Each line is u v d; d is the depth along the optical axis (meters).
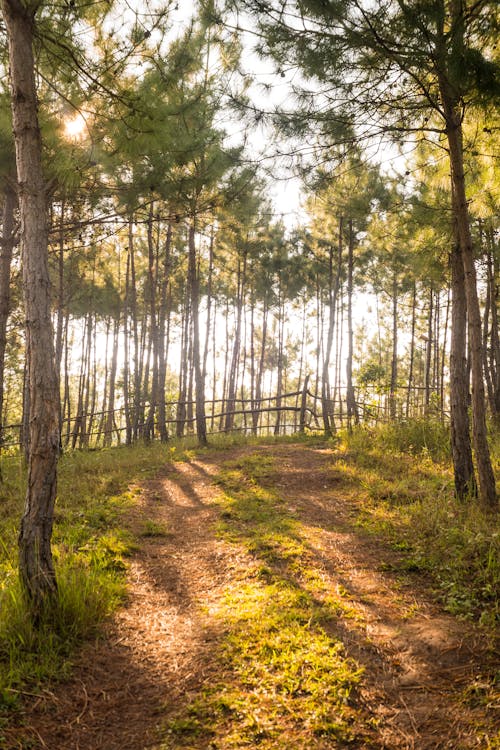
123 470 11.30
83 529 7.01
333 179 7.58
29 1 4.58
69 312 23.31
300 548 6.25
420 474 9.59
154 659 4.04
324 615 4.53
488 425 12.86
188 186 9.38
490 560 5.30
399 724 3.22
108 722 3.34
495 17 5.88
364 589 5.16
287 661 3.83
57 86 6.11
